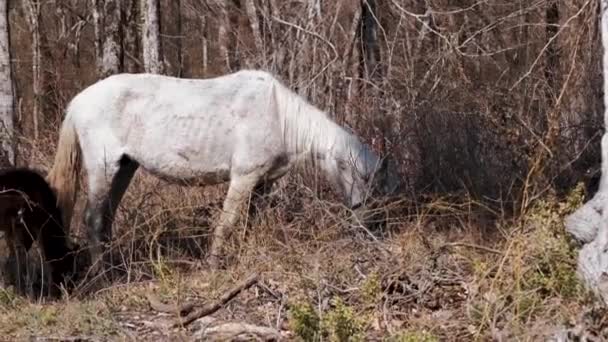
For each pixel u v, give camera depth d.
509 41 13.22
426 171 9.41
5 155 9.98
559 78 10.98
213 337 6.59
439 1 12.99
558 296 6.28
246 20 12.67
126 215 9.19
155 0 14.38
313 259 7.52
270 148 8.73
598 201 6.30
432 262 7.24
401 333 5.98
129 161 8.84
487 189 9.00
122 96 8.63
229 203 8.65
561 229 6.84
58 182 8.60
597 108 10.22
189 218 8.73
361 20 11.20
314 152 8.73
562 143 9.51
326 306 6.87
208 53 21.23
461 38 13.36
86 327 6.87
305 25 11.34
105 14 14.59
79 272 8.57
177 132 8.66
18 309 7.39
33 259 8.62
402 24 11.98
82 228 9.20
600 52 10.48
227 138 8.70
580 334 5.73
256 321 6.93
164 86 8.75
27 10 21.66
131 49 17.80
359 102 10.60
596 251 6.15
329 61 10.89
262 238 8.26
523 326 5.98
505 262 6.80
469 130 9.54
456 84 10.84
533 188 8.16
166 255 8.62
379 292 6.80
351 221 8.44
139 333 6.79
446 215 8.26
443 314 6.61
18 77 20.64
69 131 8.66
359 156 8.65
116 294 7.61
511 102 10.43
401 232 8.19
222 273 8.01
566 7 11.98
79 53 22.70
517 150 9.44
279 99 8.74
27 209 7.93
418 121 9.69
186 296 7.54
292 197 9.12
